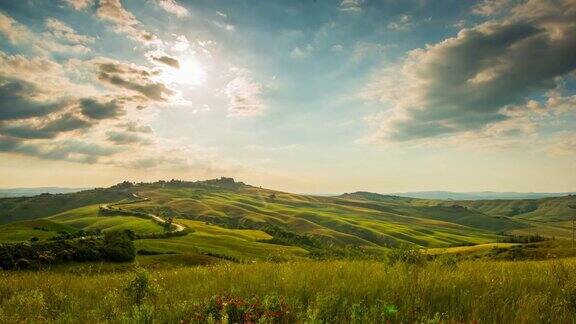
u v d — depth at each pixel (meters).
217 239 138.00
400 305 6.76
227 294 7.77
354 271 10.54
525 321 5.66
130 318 6.28
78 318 7.10
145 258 70.69
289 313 6.34
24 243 56.16
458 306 6.70
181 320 6.19
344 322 5.83
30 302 8.22
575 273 9.59
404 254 12.09
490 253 92.69
